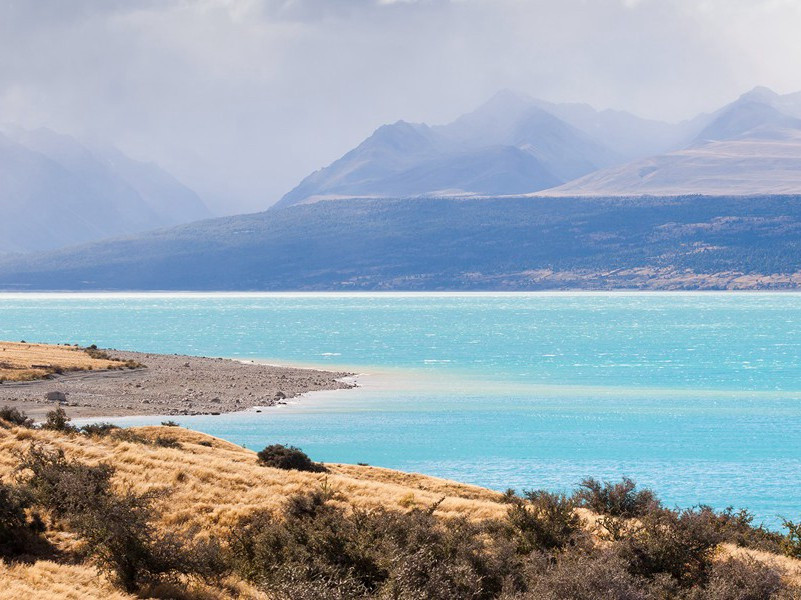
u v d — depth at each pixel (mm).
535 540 44938
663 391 194250
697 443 130375
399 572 36406
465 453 119500
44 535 42750
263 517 49094
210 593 38281
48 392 145625
